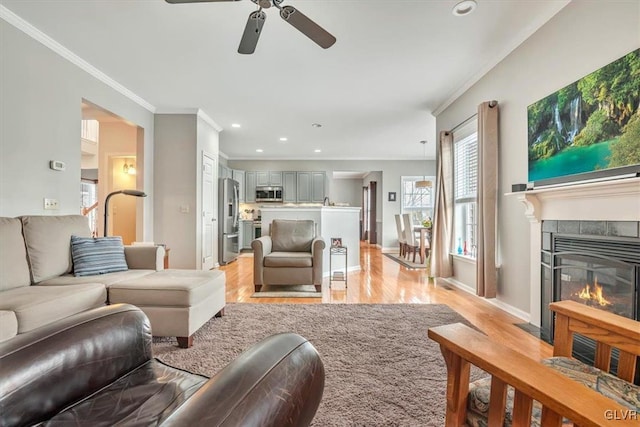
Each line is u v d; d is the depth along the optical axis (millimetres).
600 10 2023
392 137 6371
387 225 8523
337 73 3496
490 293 3105
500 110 3113
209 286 2531
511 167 2947
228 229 6316
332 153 7992
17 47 2553
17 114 2568
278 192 8406
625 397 893
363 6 2359
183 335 2213
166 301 2213
